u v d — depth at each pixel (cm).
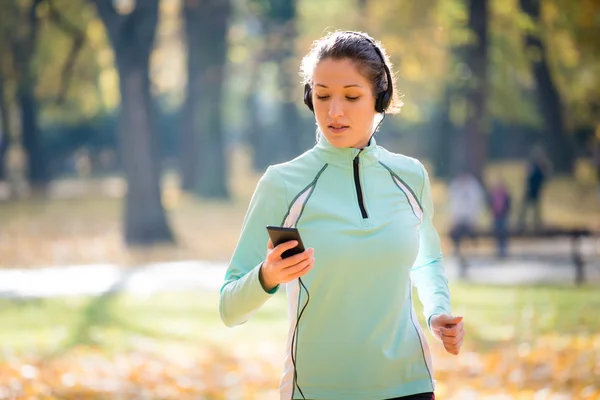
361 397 338
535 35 2658
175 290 1745
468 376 945
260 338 1243
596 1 2186
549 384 861
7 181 5116
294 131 5075
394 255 340
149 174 2627
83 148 6788
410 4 3038
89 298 1634
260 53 4003
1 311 1480
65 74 3095
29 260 2288
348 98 337
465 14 2972
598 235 1684
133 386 902
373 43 344
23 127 4784
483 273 1884
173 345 1187
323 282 337
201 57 3681
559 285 1689
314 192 342
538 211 2867
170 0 3734
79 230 3097
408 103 4109
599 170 3388
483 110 3000
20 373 928
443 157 5059
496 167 5275
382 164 350
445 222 3055
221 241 2725
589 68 2730
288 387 346
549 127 4316
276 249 312
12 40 3250
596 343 1034
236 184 5516
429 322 361
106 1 2577
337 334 338
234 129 7862
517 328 1208
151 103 2641
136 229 2620
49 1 2936
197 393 881
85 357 1079
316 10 3803
